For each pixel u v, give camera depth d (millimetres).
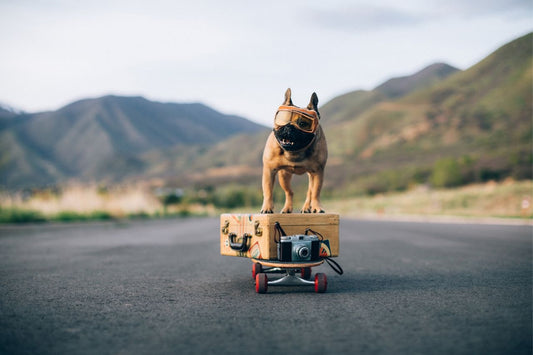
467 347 1164
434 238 4309
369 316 1420
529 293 1723
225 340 1214
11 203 6562
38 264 2451
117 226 6184
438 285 1887
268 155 1843
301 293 1753
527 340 1209
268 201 1862
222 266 2473
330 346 1171
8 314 1441
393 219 10000
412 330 1285
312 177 1897
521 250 3129
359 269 2363
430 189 21766
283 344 1184
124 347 1170
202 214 12914
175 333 1268
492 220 8172
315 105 1810
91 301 1612
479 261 2592
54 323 1354
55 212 6926
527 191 12242
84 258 2723
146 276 2125
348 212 16359
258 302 1604
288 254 1716
